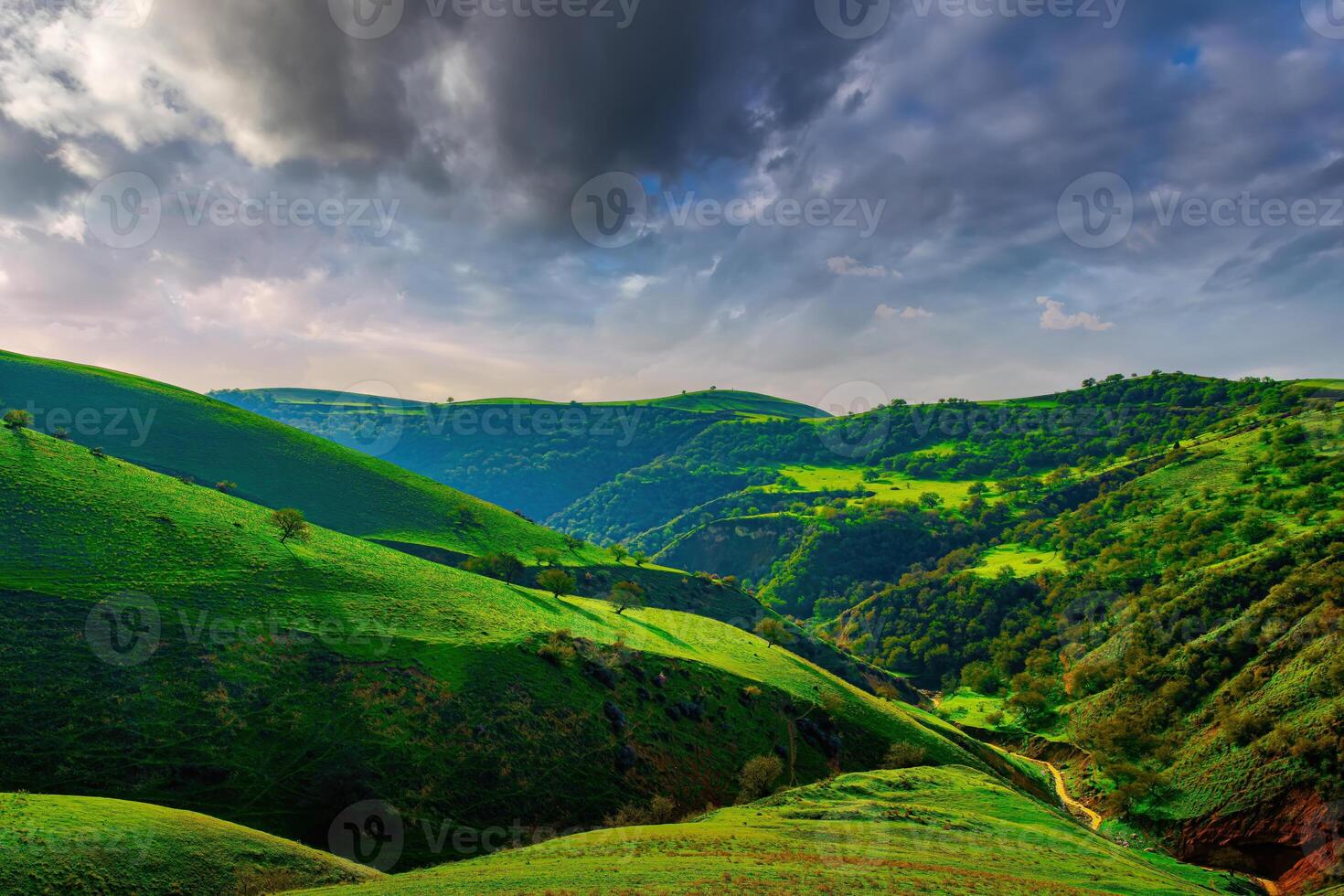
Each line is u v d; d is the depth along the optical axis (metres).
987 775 67.44
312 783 45.03
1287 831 65.62
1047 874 33.84
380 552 86.62
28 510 60.94
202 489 85.00
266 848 31.16
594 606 101.69
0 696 41.69
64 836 26.36
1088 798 89.00
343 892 24.11
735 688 80.81
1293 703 78.56
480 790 50.28
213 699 47.44
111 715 43.28
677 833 38.16
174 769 42.00
